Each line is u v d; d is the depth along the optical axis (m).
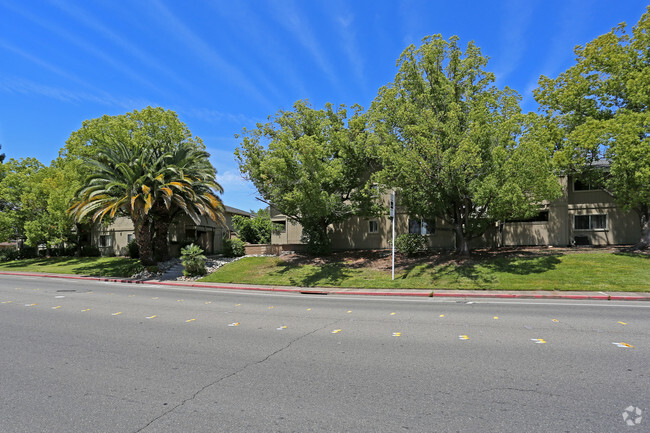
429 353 6.12
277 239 30.62
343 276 17.83
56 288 17.33
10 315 10.12
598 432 3.50
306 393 4.57
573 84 18.28
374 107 20.12
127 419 3.95
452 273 16.08
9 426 3.83
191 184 22.12
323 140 21.14
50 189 29.83
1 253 37.59
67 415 4.07
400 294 13.88
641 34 16.92
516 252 19.48
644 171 14.49
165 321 9.19
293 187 19.02
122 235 34.59
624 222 21.80
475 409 4.04
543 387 4.59
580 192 23.00
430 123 16.11
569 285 13.22
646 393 4.37
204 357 6.11
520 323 8.23
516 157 14.48
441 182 16.09
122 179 22.94
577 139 16.12
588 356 5.77
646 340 6.67
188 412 4.10
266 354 6.24
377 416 3.92
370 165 21.64
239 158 21.38
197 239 32.78
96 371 5.48
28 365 5.77
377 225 25.38
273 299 13.41
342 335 7.48
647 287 12.49
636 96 16.08
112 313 10.42
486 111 16.23
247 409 4.15
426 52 17.89
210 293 15.58
